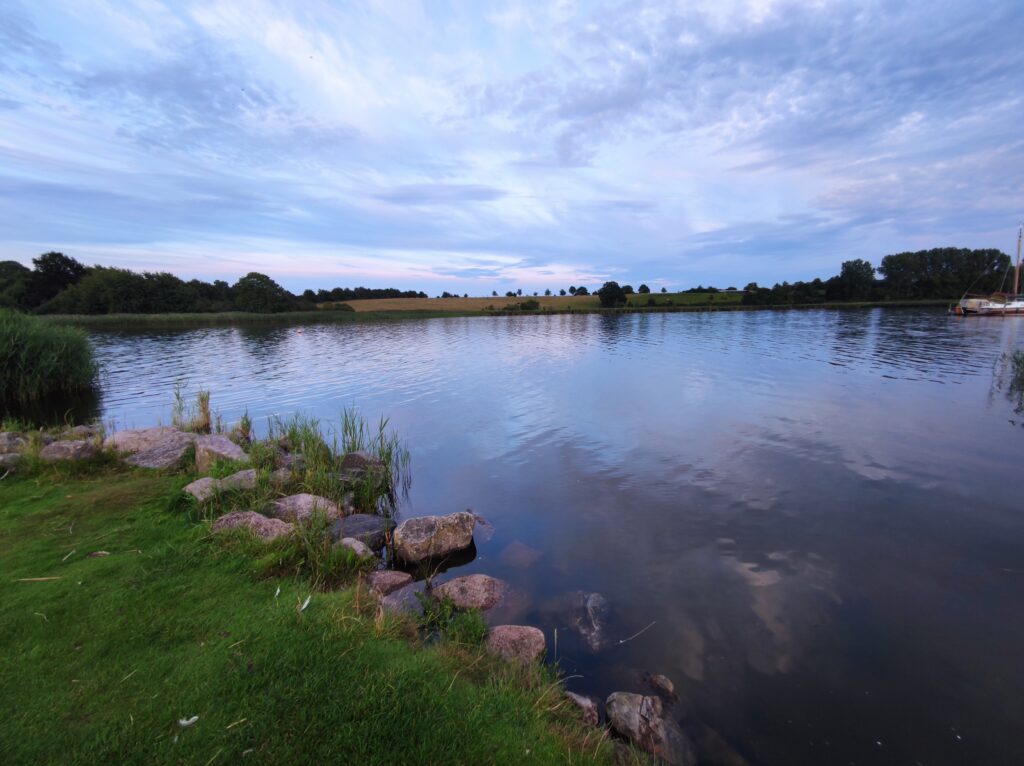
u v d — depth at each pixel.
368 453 10.21
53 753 2.80
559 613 5.20
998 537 6.70
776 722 3.85
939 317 58.31
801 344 32.28
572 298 121.75
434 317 82.88
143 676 3.42
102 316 64.44
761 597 5.48
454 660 3.95
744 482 8.80
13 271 79.75
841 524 7.14
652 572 6.01
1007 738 3.69
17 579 4.68
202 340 41.78
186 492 6.72
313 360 28.09
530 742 3.13
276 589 4.64
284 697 3.26
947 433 11.52
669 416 13.68
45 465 8.39
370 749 2.90
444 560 6.34
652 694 4.09
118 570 4.89
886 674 4.34
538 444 11.45
